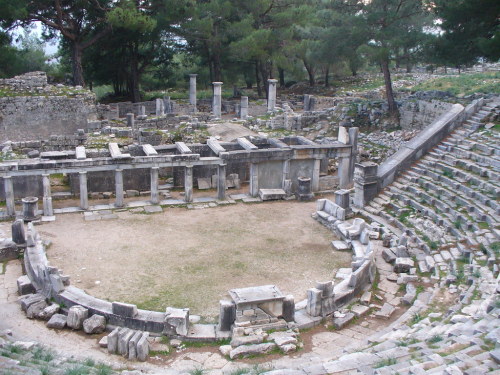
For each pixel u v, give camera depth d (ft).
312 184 114.11
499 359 37.55
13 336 55.16
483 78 148.36
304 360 49.78
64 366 44.55
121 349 52.90
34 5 151.23
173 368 49.70
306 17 184.24
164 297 65.77
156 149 109.81
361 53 127.85
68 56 202.28
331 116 149.69
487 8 105.91
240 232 90.02
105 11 160.25
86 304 59.77
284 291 68.64
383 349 47.78
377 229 88.69
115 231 88.84
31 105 140.15
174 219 95.71
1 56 164.25
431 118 127.44
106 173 108.78
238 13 189.37
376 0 127.03
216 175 116.78
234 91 221.66
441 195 91.66
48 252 79.30
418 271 73.31
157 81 238.07
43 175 93.91
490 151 96.53
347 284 66.85
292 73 237.04
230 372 46.14
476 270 65.21
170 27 179.52
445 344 44.83
